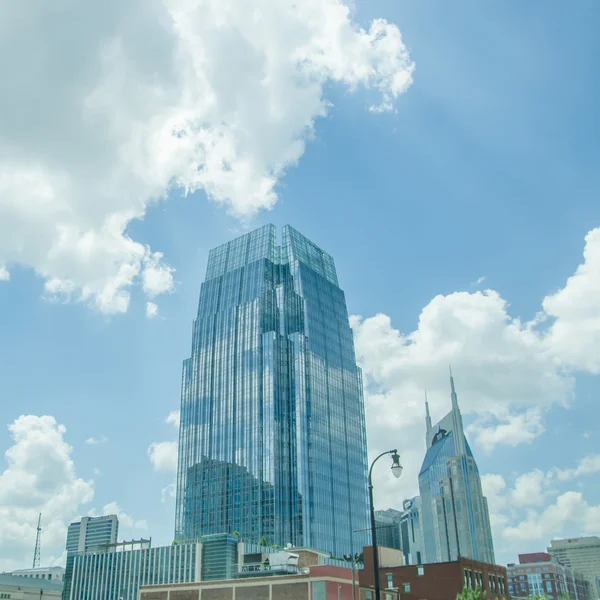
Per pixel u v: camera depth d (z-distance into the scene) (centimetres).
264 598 10438
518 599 17112
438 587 11925
